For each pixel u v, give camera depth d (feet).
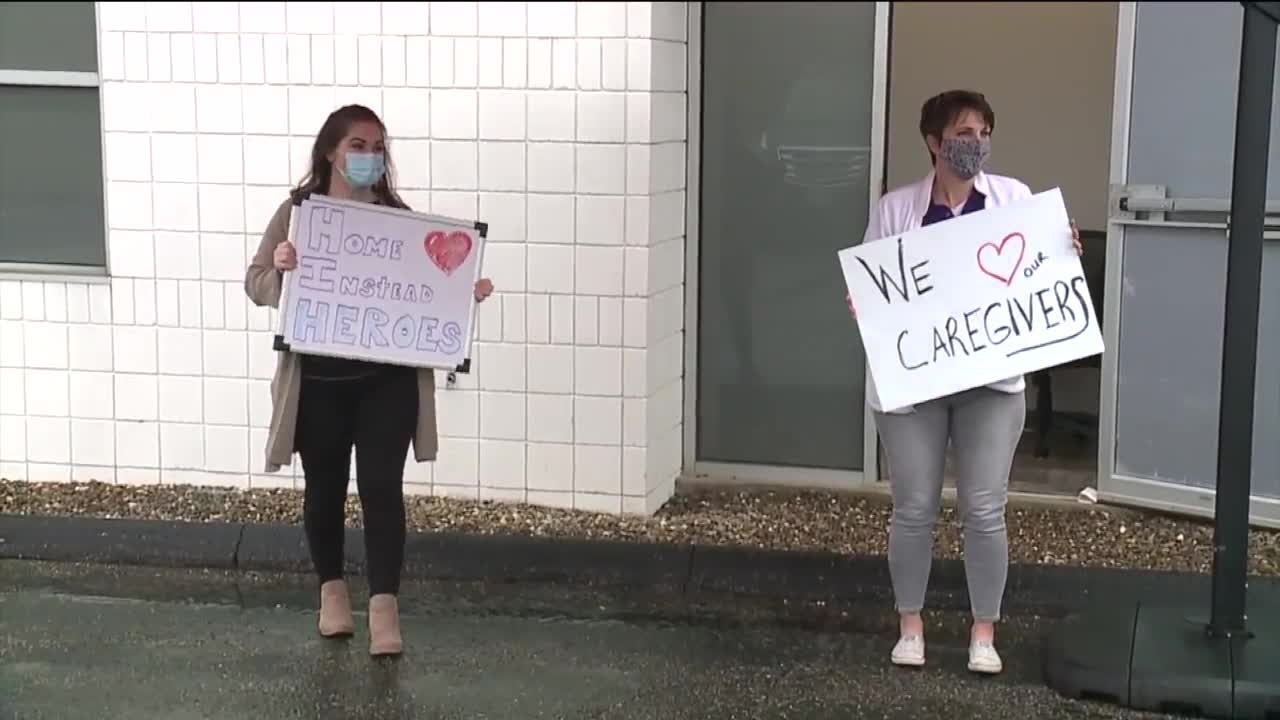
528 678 17.34
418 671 17.51
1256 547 20.83
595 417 22.03
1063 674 16.87
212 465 23.22
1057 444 26.05
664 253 22.40
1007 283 16.46
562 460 22.24
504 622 19.17
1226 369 16.61
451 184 21.88
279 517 22.00
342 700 16.65
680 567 20.30
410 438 17.81
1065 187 29.01
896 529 17.28
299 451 17.69
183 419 23.16
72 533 21.59
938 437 16.96
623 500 22.13
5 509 22.38
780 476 23.89
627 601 19.97
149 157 22.63
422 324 17.51
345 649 18.16
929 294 16.56
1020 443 26.11
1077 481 23.84
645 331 21.68
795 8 23.00
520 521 21.83
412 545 20.84
